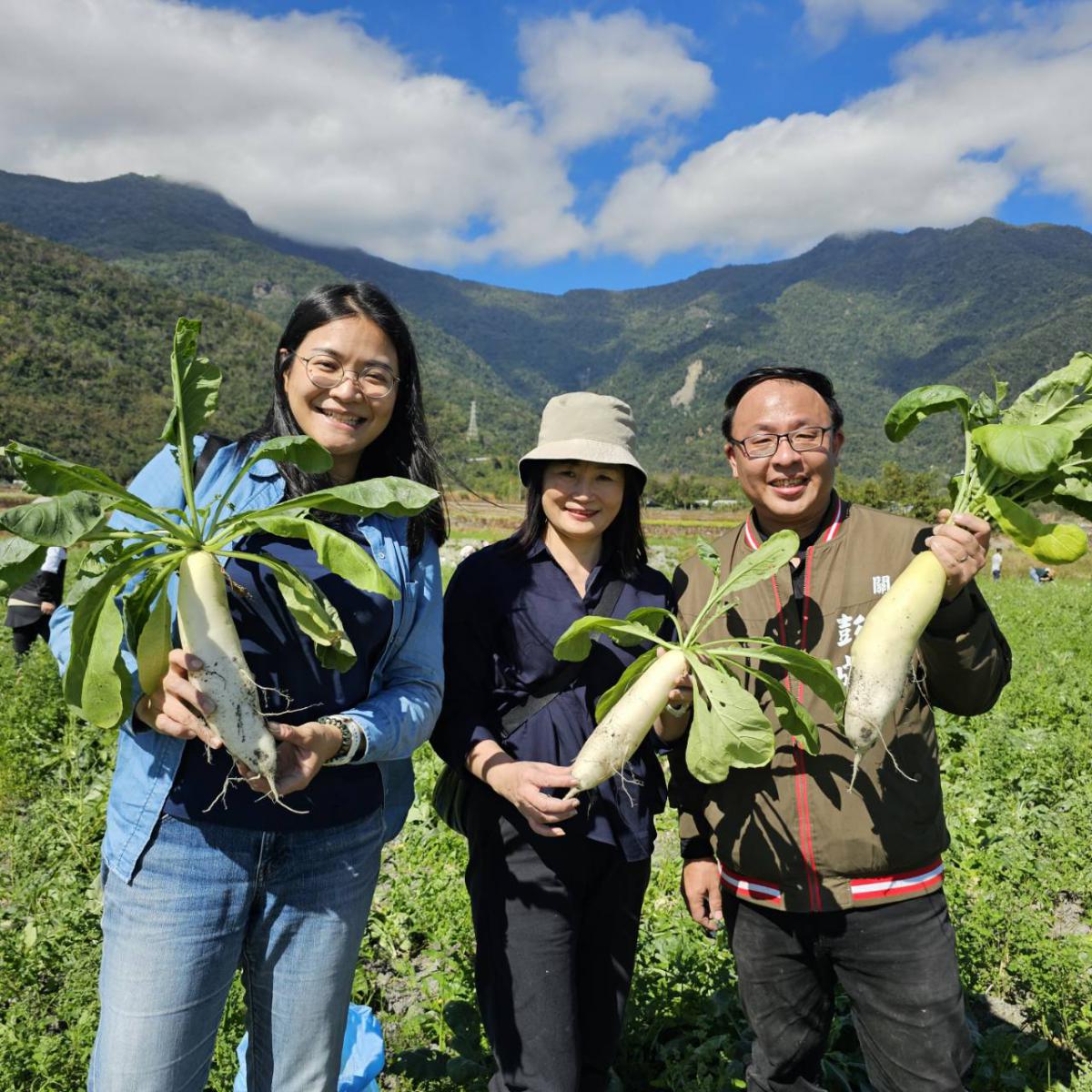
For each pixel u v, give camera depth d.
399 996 3.71
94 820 5.03
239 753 1.79
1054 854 4.68
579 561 2.69
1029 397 2.33
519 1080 2.32
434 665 2.27
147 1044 1.88
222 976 1.99
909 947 2.23
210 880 1.96
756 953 2.42
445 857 4.76
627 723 2.22
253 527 1.93
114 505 1.77
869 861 2.23
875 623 2.16
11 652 8.55
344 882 2.11
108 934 1.99
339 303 2.19
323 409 2.19
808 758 2.30
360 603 2.11
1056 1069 3.15
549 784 2.22
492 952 2.46
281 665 2.03
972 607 2.23
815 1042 2.47
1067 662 9.52
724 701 2.14
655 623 2.48
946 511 2.30
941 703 2.38
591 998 2.59
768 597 2.48
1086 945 3.79
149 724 1.90
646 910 4.21
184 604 1.84
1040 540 2.11
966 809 5.29
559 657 2.36
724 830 2.41
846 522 2.49
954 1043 2.20
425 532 2.34
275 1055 2.08
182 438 1.93
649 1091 3.02
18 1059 2.94
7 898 4.28
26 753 6.19
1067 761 6.04
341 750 1.95
